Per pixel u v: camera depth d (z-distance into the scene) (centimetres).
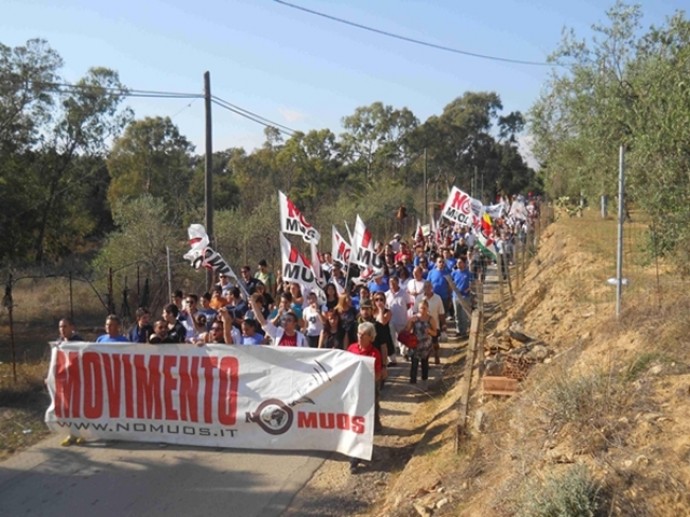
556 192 3391
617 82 1338
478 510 621
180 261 2392
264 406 936
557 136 2206
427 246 2464
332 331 1116
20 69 2817
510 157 8038
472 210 2181
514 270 2470
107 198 5569
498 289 2181
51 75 2878
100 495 806
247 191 4553
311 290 1320
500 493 610
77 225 3769
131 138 5691
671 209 959
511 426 758
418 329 1258
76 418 975
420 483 770
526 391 840
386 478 855
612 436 611
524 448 665
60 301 2447
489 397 924
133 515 756
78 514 759
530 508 545
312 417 922
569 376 752
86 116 3938
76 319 2283
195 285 2356
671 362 727
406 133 6900
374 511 768
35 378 1301
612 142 1361
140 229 2450
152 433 966
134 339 1080
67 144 3906
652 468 546
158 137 5753
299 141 5416
